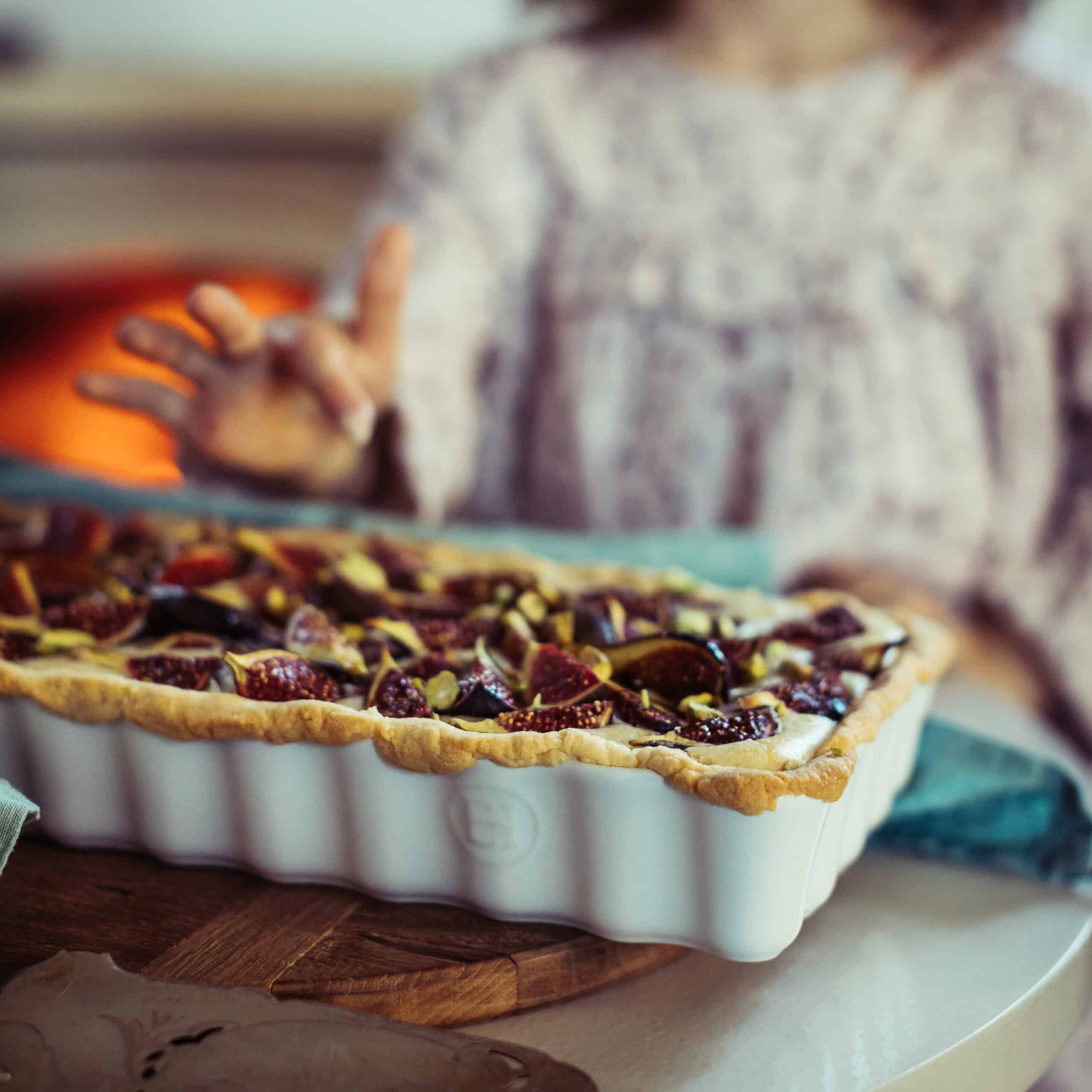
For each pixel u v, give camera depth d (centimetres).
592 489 126
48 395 214
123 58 192
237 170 199
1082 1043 94
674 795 69
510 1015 71
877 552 120
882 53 122
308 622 79
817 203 121
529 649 77
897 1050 69
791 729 73
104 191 200
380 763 72
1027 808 77
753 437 121
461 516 132
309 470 93
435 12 182
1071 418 123
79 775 76
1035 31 140
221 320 86
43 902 74
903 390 120
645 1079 68
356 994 70
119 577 85
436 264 124
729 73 124
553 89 127
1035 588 118
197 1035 67
